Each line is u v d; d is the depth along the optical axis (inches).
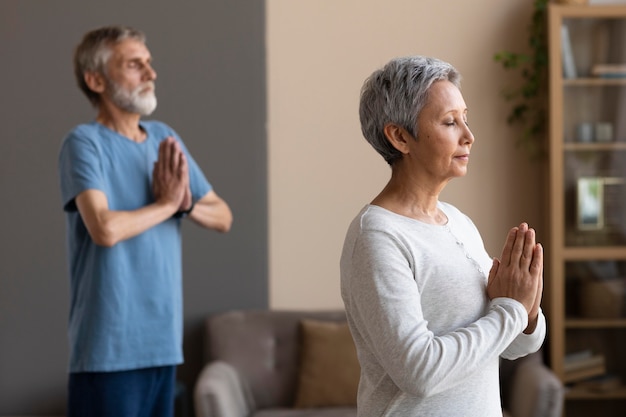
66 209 131.0
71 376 129.6
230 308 219.5
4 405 218.4
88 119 217.5
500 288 79.5
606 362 206.7
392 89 80.9
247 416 196.5
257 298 219.9
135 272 129.4
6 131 217.0
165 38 216.5
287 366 204.5
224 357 204.1
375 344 76.4
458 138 80.7
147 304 130.0
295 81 218.5
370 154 219.3
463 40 217.6
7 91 216.4
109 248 127.2
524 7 216.5
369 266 77.6
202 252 219.0
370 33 218.4
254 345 205.2
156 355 130.2
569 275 206.4
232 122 218.1
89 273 128.2
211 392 174.9
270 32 218.4
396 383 75.5
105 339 126.7
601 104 204.7
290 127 219.0
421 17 217.8
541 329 83.8
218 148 218.1
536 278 78.9
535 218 217.5
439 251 80.1
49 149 217.0
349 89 218.7
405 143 81.8
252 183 219.0
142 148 135.1
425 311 79.0
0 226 217.5
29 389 218.5
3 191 217.0
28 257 217.6
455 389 77.8
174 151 132.0
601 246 205.8
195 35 217.0
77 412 128.8
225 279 219.3
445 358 73.5
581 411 208.2
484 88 217.6
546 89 209.0
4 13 215.6
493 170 217.8
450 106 80.0
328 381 198.1
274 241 220.1
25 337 218.4
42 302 218.4
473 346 74.7
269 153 219.5
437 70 80.7
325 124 219.0
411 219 81.4
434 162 80.4
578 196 205.5
